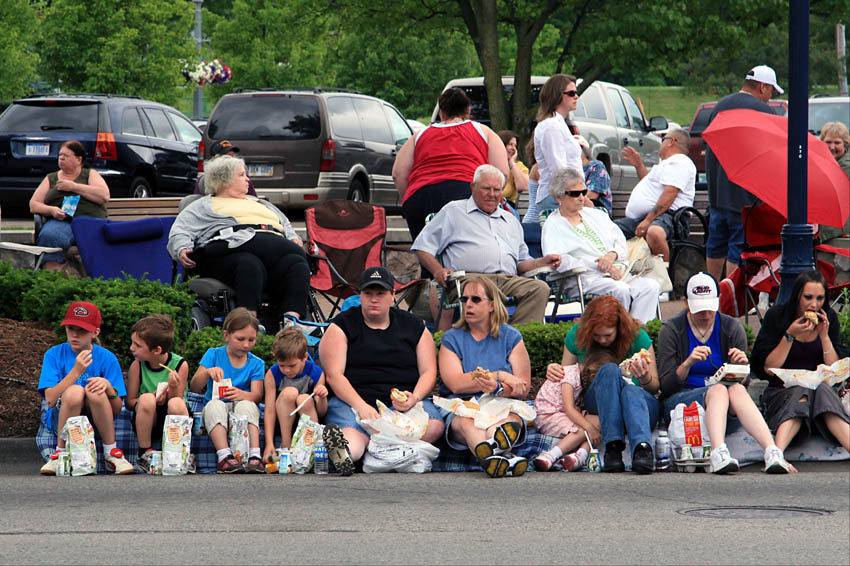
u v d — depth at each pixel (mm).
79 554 13086
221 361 19984
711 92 178625
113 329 21953
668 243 31047
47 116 46688
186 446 19234
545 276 25641
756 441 19953
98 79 85312
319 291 28766
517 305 24281
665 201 30891
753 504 16312
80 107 46625
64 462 19125
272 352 20250
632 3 57188
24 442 20531
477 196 24734
